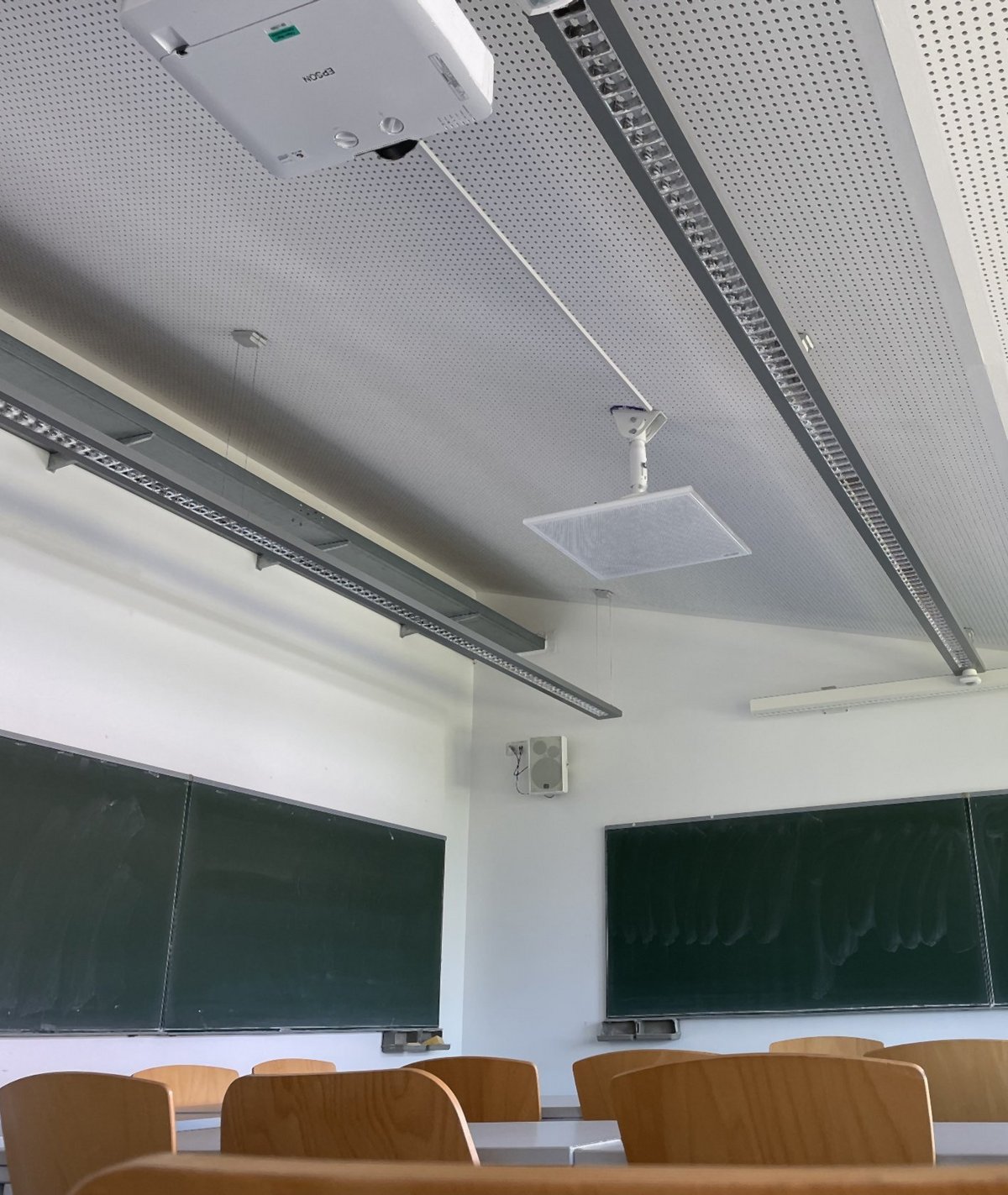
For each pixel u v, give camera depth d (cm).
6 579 429
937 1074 293
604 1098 290
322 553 437
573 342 372
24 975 403
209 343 437
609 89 225
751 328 301
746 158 254
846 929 573
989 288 274
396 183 307
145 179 330
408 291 366
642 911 632
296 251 356
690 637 679
